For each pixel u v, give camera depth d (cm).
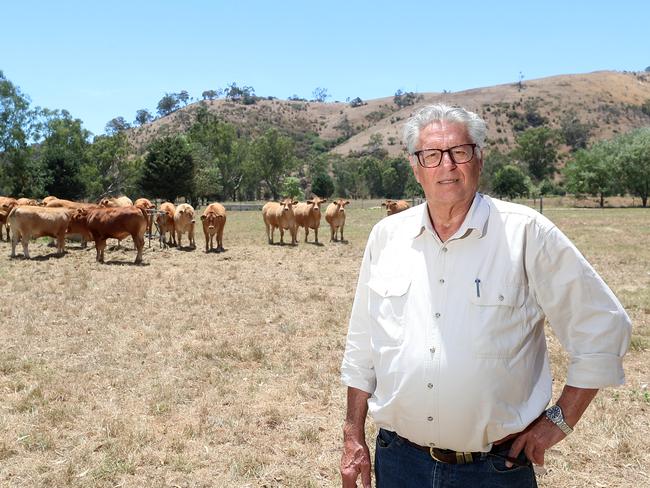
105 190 6906
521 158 11881
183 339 872
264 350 812
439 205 245
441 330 234
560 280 229
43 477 457
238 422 563
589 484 446
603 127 15025
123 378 686
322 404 617
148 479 459
